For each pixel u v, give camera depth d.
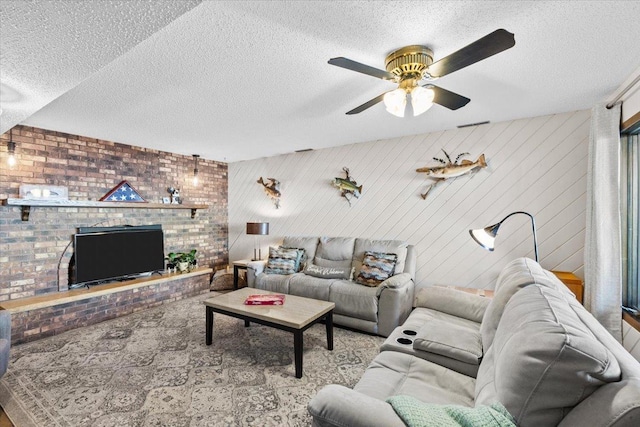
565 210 2.91
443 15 1.41
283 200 4.77
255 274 3.87
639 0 1.30
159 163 4.34
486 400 1.08
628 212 2.37
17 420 1.75
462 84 2.22
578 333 0.91
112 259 3.61
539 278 1.60
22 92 1.61
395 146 3.78
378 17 1.42
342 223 4.21
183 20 1.42
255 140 3.81
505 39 1.24
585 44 1.67
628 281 2.35
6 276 2.89
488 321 1.67
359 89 2.24
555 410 0.87
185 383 2.14
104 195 3.68
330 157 4.29
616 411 0.73
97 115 2.77
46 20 1.02
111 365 2.38
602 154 2.32
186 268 4.34
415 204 3.66
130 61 1.80
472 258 3.34
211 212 5.15
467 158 3.33
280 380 2.18
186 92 2.27
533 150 3.03
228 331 3.08
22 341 2.78
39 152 3.14
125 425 1.72
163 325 3.24
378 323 2.95
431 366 1.56
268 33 1.54
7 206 2.89
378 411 0.98
